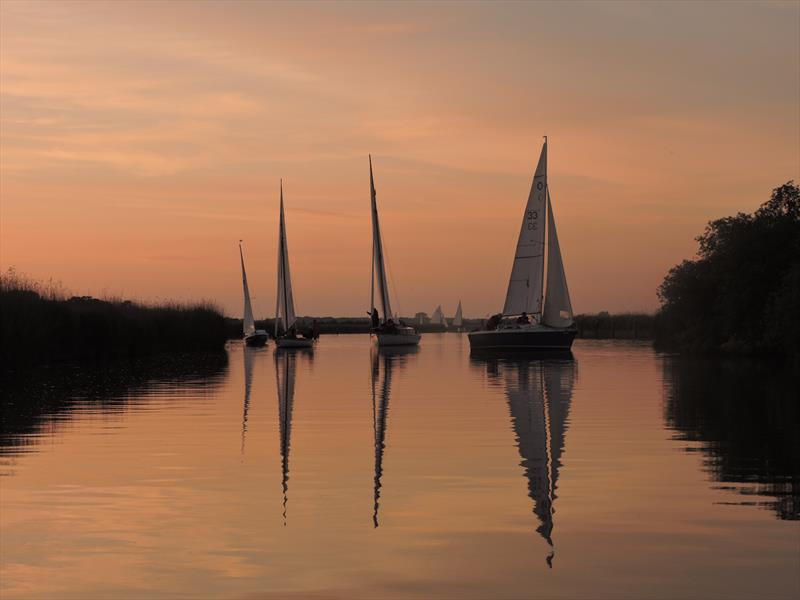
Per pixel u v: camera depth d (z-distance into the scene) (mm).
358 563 11688
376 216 86750
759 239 73125
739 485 16078
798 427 23688
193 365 56812
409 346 88312
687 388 36594
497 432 22969
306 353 78562
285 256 86312
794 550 12078
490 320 73562
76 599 10477
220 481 16703
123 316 74500
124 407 29594
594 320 127938
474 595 10516
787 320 62531
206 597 10508
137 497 15375
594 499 15039
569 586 10773
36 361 56844
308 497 15320
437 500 15047
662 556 11859
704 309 78125
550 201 70750
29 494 15664
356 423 25078
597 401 31031
